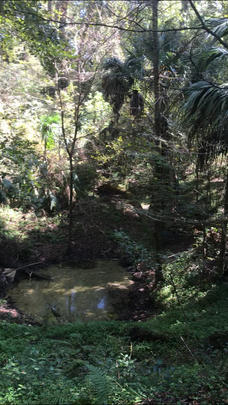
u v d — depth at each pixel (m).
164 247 9.84
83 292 9.66
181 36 7.20
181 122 7.95
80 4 9.49
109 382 3.74
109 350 5.74
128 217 12.48
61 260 11.57
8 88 12.27
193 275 9.03
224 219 7.42
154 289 9.16
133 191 12.99
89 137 12.99
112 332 6.69
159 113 8.37
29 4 3.93
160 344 6.04
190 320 6.99
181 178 8.84
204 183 9.53
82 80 11.38
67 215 13.67
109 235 12.29
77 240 12.61
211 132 7.87
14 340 5.99
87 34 10.34
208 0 5.47
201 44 6.69
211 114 7.32
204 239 8.86
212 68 7.82
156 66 8.12
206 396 3.81
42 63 9.64
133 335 6.44
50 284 10.15
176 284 8.90
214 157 8.18
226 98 7.09
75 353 5.36
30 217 13.45
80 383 4.13
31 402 3.54
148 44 7.92
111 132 12.20
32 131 13.91
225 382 4.14
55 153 13.98
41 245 12.22
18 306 8.82
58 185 13.92
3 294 9.47
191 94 7.50
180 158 8.24
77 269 11.09
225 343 5.62
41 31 4.78
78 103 11.72
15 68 12.81
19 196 12.04
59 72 11.32
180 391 3.95
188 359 5.24
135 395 3.80
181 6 6.00
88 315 8.41
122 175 12.87
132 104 10.98
